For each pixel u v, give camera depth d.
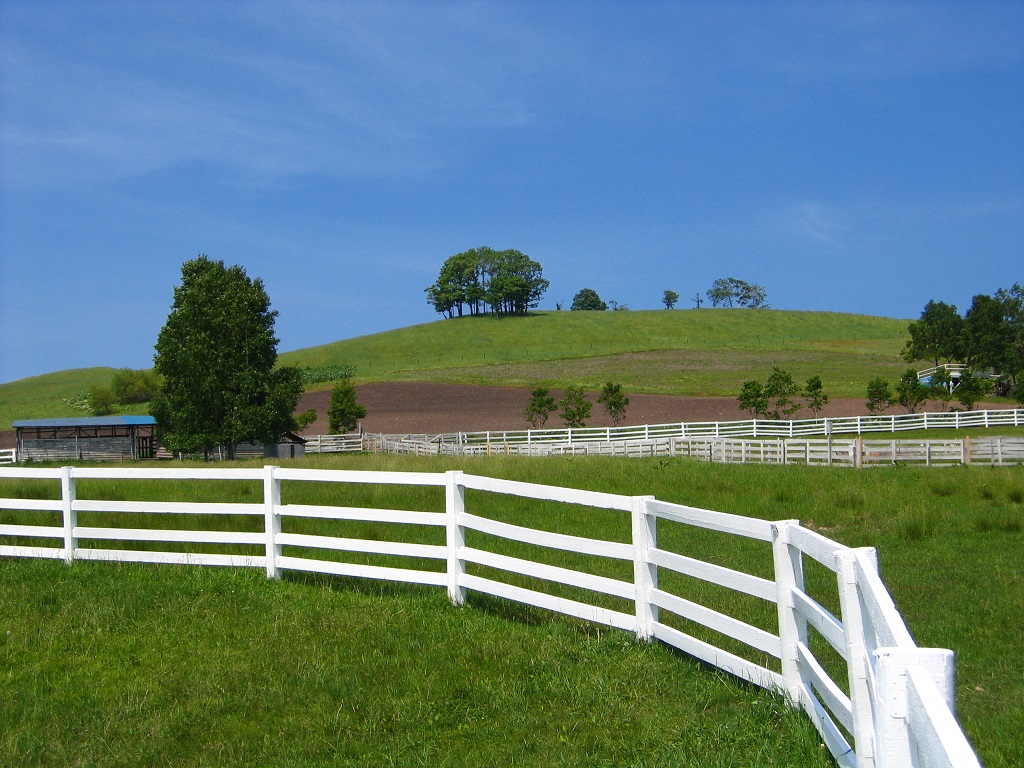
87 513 14.76
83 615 8.75
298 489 17.30
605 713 5.94
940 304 89.69
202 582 9.95
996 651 7.26
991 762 4.95
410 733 5.72
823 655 7.18
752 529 5.93
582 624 8.17
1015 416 47.41
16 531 11.81
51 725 6.02
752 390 54.34
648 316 163.62
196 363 46.44
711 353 111.19
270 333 49.31
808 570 10.59
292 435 51.53
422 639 7.69
